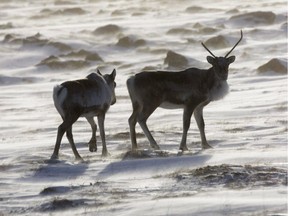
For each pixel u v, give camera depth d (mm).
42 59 169000
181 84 46875
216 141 52188
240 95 94812
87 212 28781
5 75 141375
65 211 29922
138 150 45531
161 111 81625
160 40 177625
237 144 50219
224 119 72562
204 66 139625
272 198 28641
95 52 166750
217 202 28000
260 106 81062
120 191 33250
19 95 114812
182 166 39281
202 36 180750
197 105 47219
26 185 36938
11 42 183250
